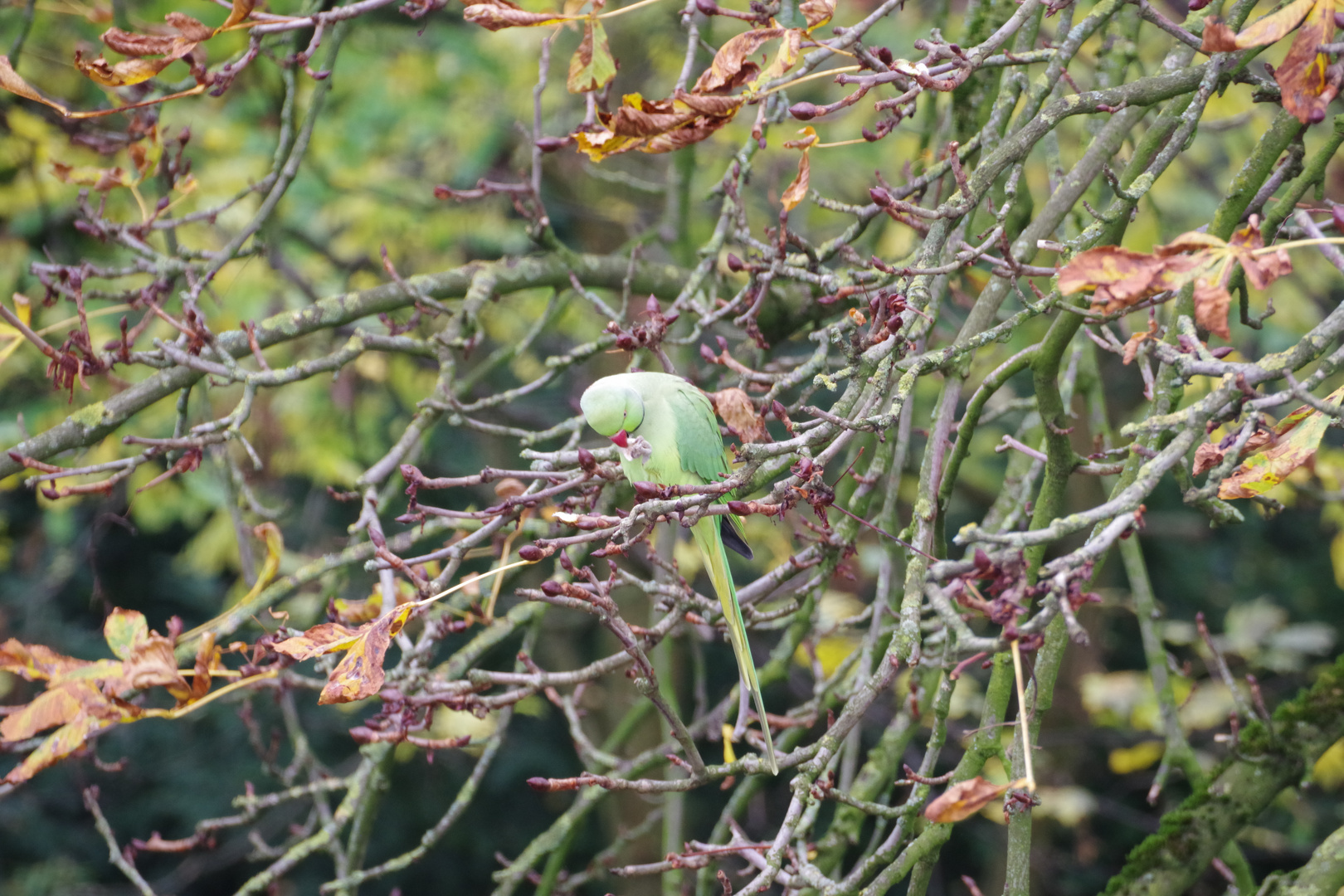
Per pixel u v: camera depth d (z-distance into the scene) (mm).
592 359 14742
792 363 7445
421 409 7230
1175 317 5203
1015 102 5965
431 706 5609
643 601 13375
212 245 12633
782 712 19516
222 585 20375
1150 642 7840
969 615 4727
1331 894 5863
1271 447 4410
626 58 12805
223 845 18844
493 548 6566
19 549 16625
